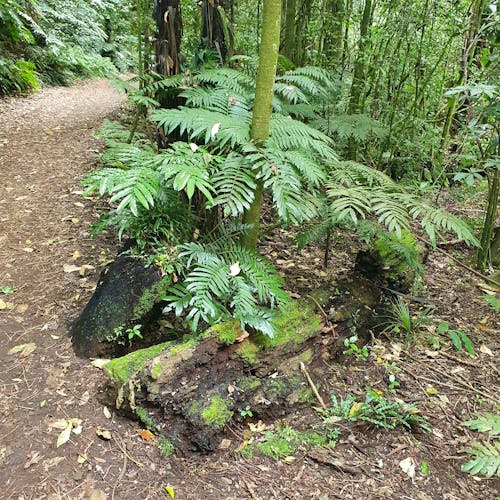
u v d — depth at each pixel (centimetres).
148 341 244
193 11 345
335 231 365
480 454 174
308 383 231
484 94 272
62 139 585
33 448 195
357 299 274
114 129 509
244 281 226
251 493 184
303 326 243
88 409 213
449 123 432
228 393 212
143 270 245
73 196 421
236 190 203
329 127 343
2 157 508
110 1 1283
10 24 895
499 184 317
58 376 230
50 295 292
